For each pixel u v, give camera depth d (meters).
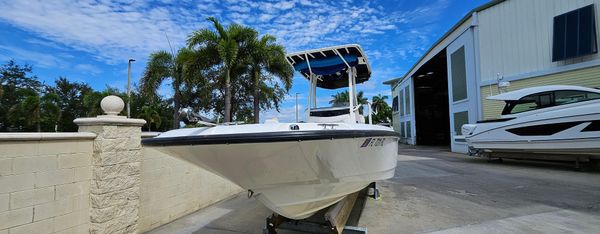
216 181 5.93
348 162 3.17
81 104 36.97
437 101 31.59
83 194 3.31
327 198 3.44
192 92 16.97
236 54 11.71
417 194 6.38
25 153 2.80
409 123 29.08
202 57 12.14
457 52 16.92
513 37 13.55
